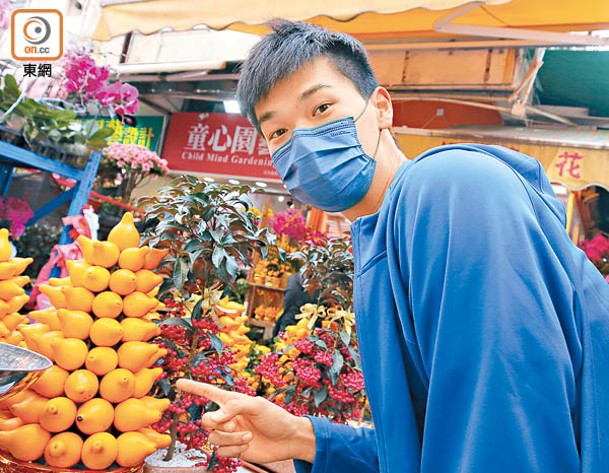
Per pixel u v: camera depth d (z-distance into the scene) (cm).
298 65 87
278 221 429
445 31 331
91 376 113
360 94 91
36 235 345
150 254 125
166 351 125
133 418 114
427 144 411
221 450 86
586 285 67
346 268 174
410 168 73
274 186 613
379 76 405
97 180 394
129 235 125
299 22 95
